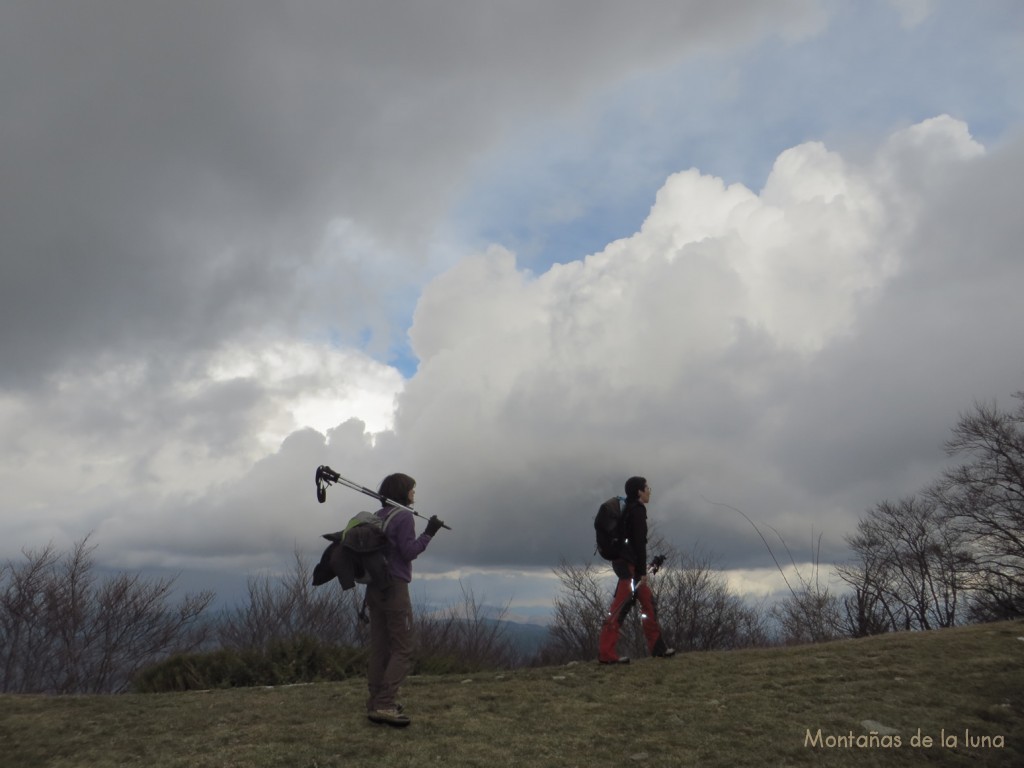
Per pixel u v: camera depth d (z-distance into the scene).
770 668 7.28
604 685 7.01
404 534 5.70
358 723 5.86
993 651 7.24
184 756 5.22
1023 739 5.05
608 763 4.87
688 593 22.39
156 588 21.77
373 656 5.90
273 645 10.48
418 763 4.92
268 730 5.77
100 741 5.71
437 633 18.27
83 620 20.94
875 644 8.12
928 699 5.88
